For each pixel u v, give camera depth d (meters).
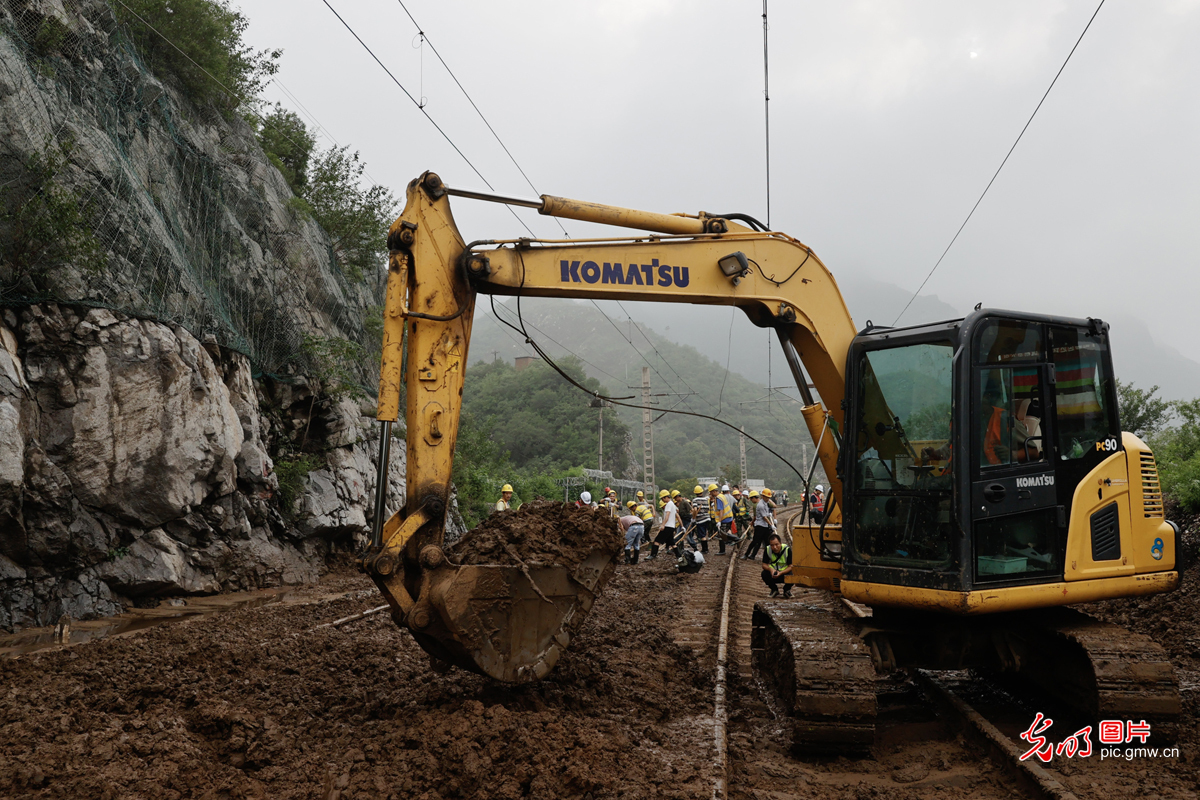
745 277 6.29
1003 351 5.77
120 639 7.93
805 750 5.34
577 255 5.83
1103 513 5.99
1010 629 6.10
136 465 11.26
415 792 4.12
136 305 11.97
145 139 14.35
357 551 16.80
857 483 6.15
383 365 5.25
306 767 4.51
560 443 74.06
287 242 18.58
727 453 130.75
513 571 5.18
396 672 6.63
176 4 17.42
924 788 4.82
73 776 4.09
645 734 5.34
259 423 14.87
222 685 6.20
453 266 5.49
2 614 9.39
